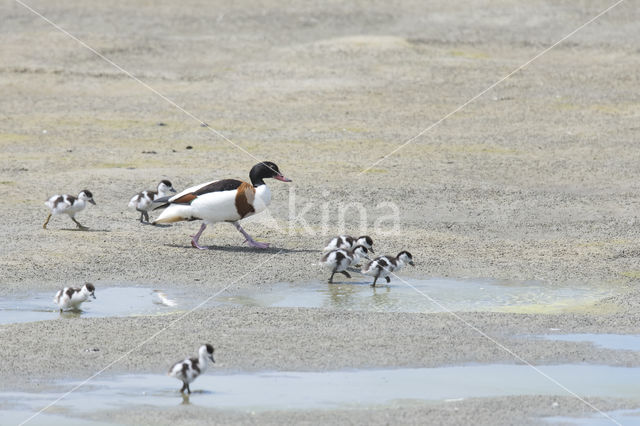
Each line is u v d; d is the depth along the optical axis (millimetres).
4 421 9367
